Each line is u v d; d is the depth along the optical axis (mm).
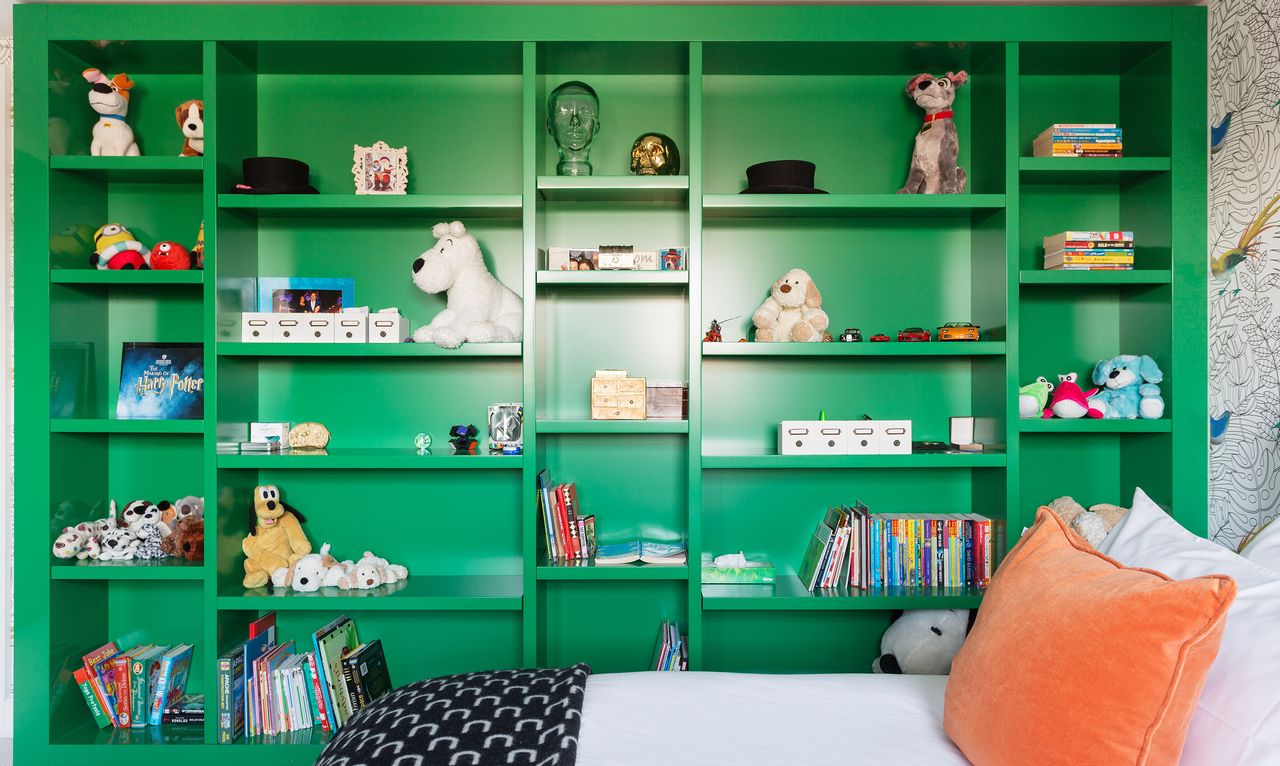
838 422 2385
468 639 2639
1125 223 2586
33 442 2312
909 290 2633
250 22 2307
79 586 2443
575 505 2461
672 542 2641
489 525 2643
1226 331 2223
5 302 2611
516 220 2627
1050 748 1089
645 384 2451
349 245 2615
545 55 2443
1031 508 2627
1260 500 2082
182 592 2596
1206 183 2309
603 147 2625
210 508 2305
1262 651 1060
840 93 2627
